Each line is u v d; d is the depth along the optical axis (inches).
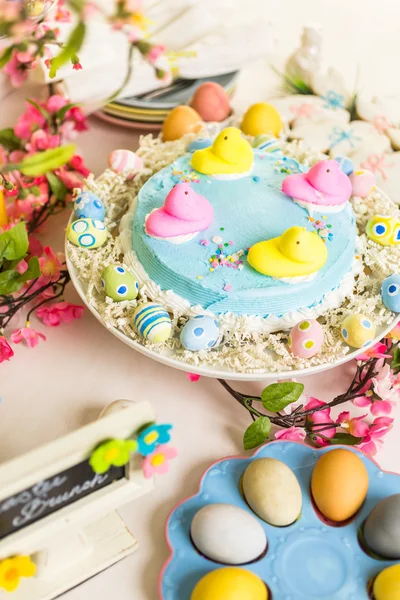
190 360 26.1
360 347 26.6
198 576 23.3
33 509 20.6
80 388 28.0
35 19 27.0
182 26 36.6
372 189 31.3
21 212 31.4
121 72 34.7
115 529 24.5
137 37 30.0
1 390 27.7
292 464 25.6
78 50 28.0
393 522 23.3
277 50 42.8
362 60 42.9
